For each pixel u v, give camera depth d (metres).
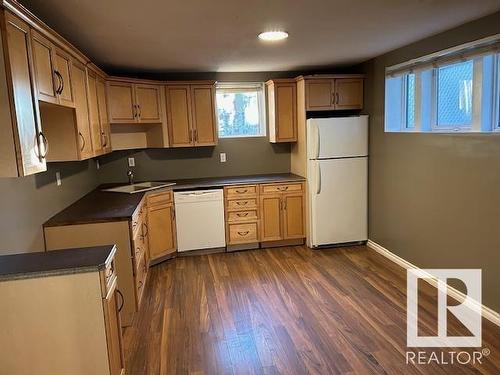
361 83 4.52
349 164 4.45
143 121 4.32
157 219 4.14
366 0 2.25
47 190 2.75
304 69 4.80
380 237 4.35
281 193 4.61
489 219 2.76
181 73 4.71
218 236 4.54
